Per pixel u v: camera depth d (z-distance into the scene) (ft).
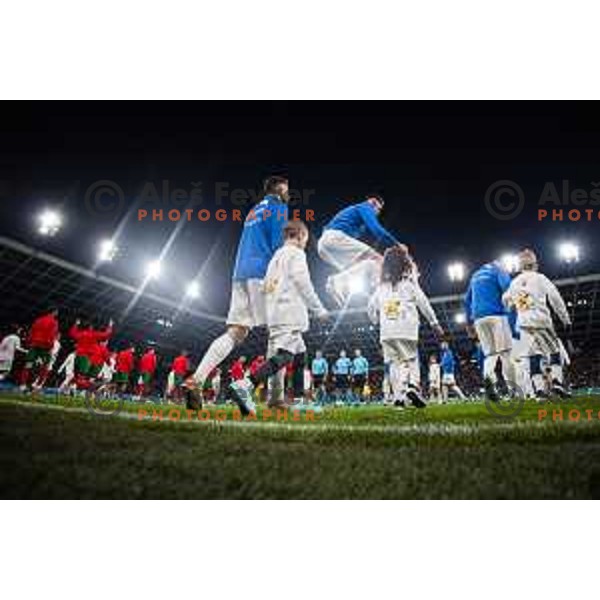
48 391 39.75
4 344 38.70
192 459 10.16
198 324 85.56
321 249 28.12
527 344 25.58
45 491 8.45
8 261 63.87
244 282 18.22
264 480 9.17
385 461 10.09
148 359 49.88
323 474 9.46
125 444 11.18
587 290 71.26
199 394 16.52
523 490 8.64
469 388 74.33
